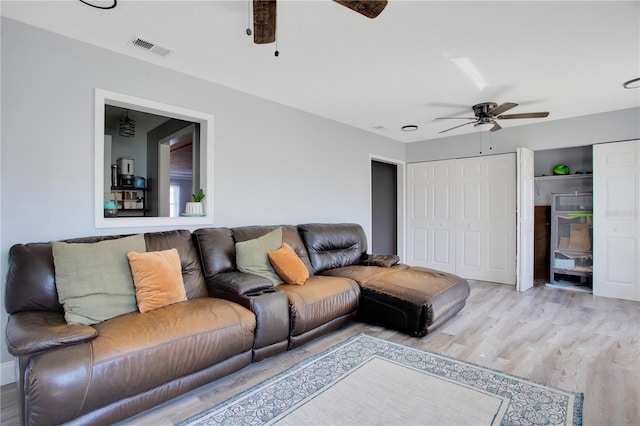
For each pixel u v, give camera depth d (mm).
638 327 3184
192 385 1961
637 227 4094
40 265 2100
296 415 1845
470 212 5422
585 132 4418
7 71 2217
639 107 4051
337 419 1811
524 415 1827
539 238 5316
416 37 2434
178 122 4434
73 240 2312
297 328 2584
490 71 3021
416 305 2916
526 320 3391
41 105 2344
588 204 4777
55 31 2375
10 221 2236
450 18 2189
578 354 2592
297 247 3568
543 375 2270
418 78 3188
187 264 2693
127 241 2369
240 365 2221
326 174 4559
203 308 2184
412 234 6082
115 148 5211
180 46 2584
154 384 1787
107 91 2627
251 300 2350
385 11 2105
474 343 2820
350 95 3662
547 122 4707
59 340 1572
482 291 4586
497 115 3680
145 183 5336
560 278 5242
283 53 2691
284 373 2312
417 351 2664
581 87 3402
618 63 2852
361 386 2137
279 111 3928
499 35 2402
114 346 1688
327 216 4574
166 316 2027
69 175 2465
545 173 5230
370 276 3432
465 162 5465
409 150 6102
